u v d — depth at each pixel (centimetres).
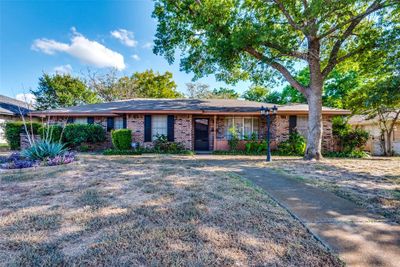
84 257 208
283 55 1038
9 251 219
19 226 274
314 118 1010
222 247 227
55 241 238
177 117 1328
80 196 396
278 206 357
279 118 1336
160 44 1156
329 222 296
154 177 553
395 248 230
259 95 2898
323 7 775
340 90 2028
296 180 555
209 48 1028
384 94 987
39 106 2564
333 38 1124
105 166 711
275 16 1041
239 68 1203
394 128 1544
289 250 223
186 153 1192
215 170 678
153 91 2931
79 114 1343
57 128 1221
